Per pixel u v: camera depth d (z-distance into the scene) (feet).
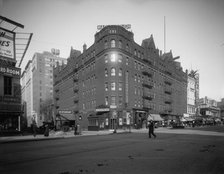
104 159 30.86
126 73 160.35
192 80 323.16
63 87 258.57
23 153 38.88
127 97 158.51
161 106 215.92
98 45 174.09
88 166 26.25
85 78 195.00
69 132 120.98
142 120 176.45
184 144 49.78
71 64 233.14
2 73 85.71
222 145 46.62
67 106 237.86
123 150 40.32
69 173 22.94
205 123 231.91
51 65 359.66
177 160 29.40
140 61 184.14
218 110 432.66
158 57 219.20
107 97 157.89
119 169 24.32
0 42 86.84
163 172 22.76
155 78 208.95
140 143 53.47
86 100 189.67
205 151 37.70
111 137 79.00
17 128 89.56
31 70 376.48
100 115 158.61
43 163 28.76
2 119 85.66
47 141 66.90
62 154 36.76
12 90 88.38
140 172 22.84
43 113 333.42
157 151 38.37
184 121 233.35
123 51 162.81
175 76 258.78
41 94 344.90
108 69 158.40
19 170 24.85
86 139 71.67
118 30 162.50
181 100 273.13
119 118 153.99
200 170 23.50
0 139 70.59
